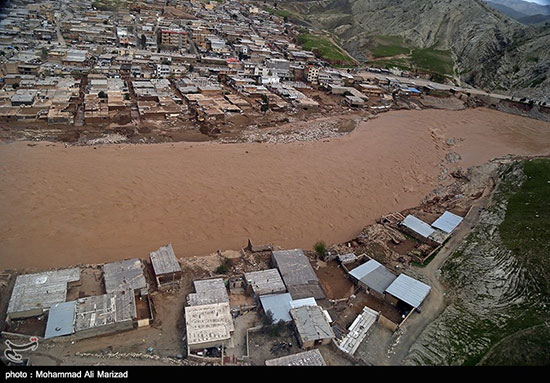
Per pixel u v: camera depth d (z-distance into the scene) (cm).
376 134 10944
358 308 4581
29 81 10438
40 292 4144
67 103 9625
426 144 10656
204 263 5122
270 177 7969
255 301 4438
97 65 12488
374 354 3894
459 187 8425
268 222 6631
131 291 4234
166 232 6072
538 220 6222
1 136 8025
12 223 5844
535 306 4556
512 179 8250
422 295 4691
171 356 3675
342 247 5838
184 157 8244
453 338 4100
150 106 10194
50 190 6675
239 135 9662
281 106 11688
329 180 8175
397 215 6888
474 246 5878
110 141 8469
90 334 3778
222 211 6744
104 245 5644
